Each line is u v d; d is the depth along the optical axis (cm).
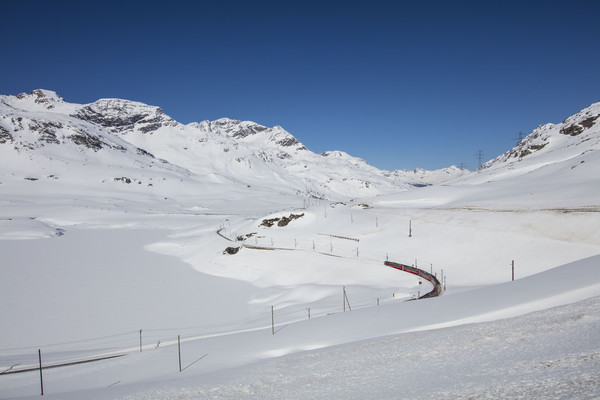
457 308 2628
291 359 1911
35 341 4547
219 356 2625
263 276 7544
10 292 6444
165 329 4938
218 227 13100
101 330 4928
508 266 5769
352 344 2089
